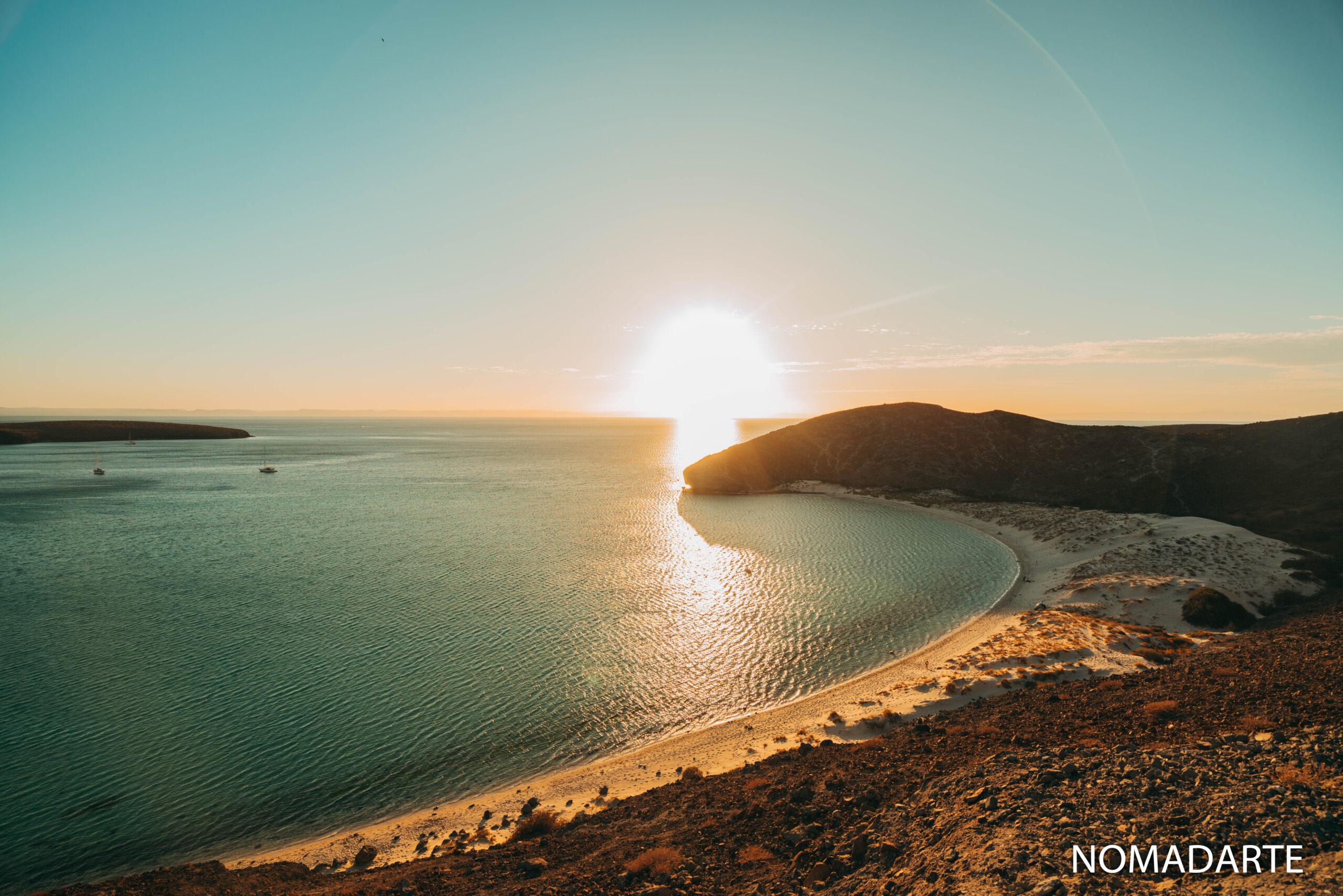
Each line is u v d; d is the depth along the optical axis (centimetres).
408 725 2981
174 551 6675
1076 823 1092
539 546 6931
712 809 1881
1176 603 4022
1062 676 2981
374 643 3956
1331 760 1173
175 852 2167
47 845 2195
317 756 2730
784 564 5991
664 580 5475
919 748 2127
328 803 2425
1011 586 5094
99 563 6122
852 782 1842
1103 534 6222
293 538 7444
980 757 1856
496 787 2525
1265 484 7350
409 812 2370
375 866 1959
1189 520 6128
